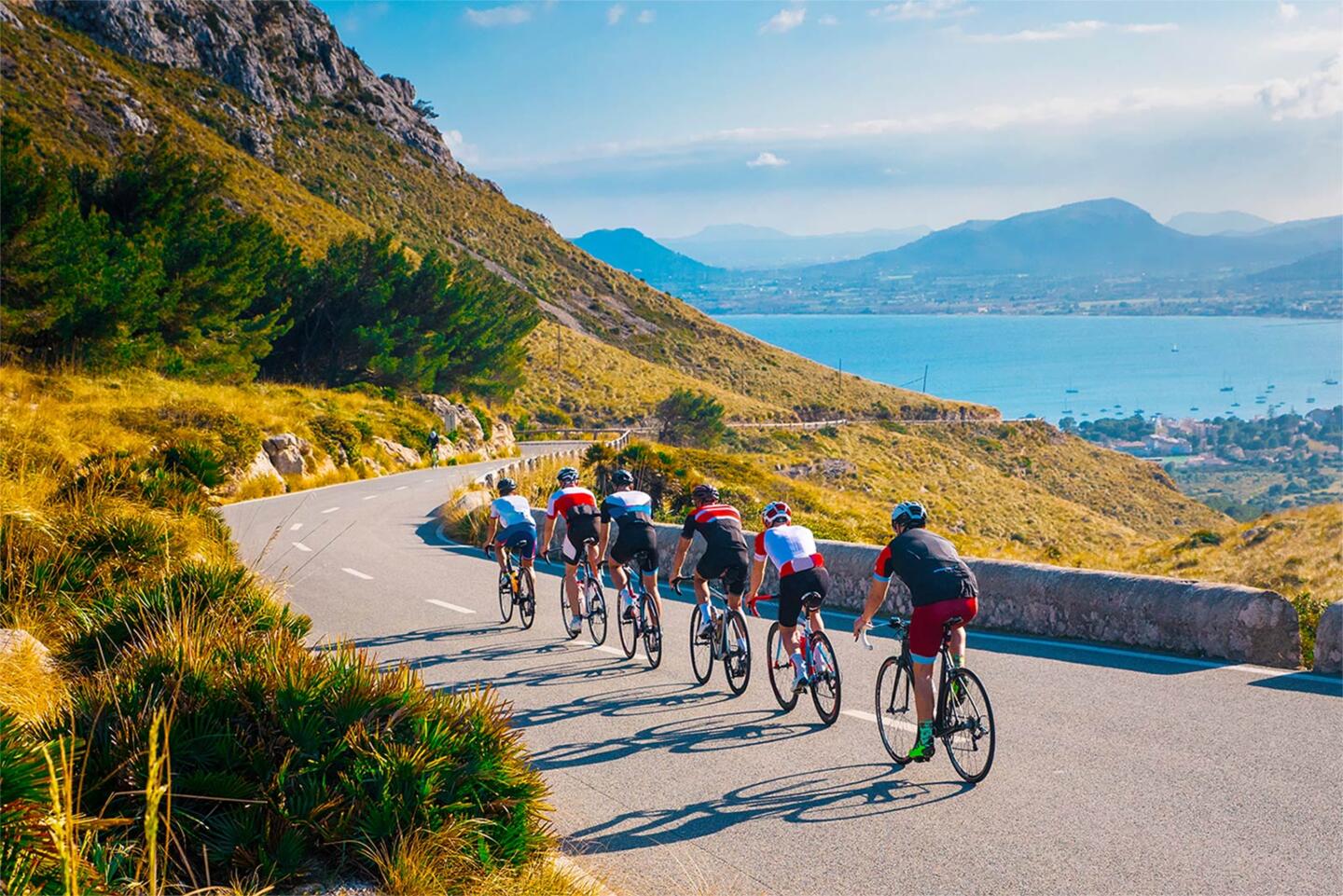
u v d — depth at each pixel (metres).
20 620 7.68
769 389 168.62
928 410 175.00
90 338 32.97
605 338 167.25
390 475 42.47
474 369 68.69
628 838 5.41
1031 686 8.10
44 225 31.28
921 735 6.11
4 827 2.93
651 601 9.52
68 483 12.05
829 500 46.25
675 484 28.75
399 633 11.32
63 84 100.31
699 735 7.27
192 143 106.38
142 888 3.58
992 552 27.92
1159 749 6.41
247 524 23.34
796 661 7.49
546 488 26.25
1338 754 6.14
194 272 39.97
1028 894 4.56
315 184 146.62
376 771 4.44
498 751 4.86
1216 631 8.77
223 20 162.00
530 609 11.45
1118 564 25.73
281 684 4.81
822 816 5.61
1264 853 4.84
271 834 4.13
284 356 55.78
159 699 4.50
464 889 4.14
